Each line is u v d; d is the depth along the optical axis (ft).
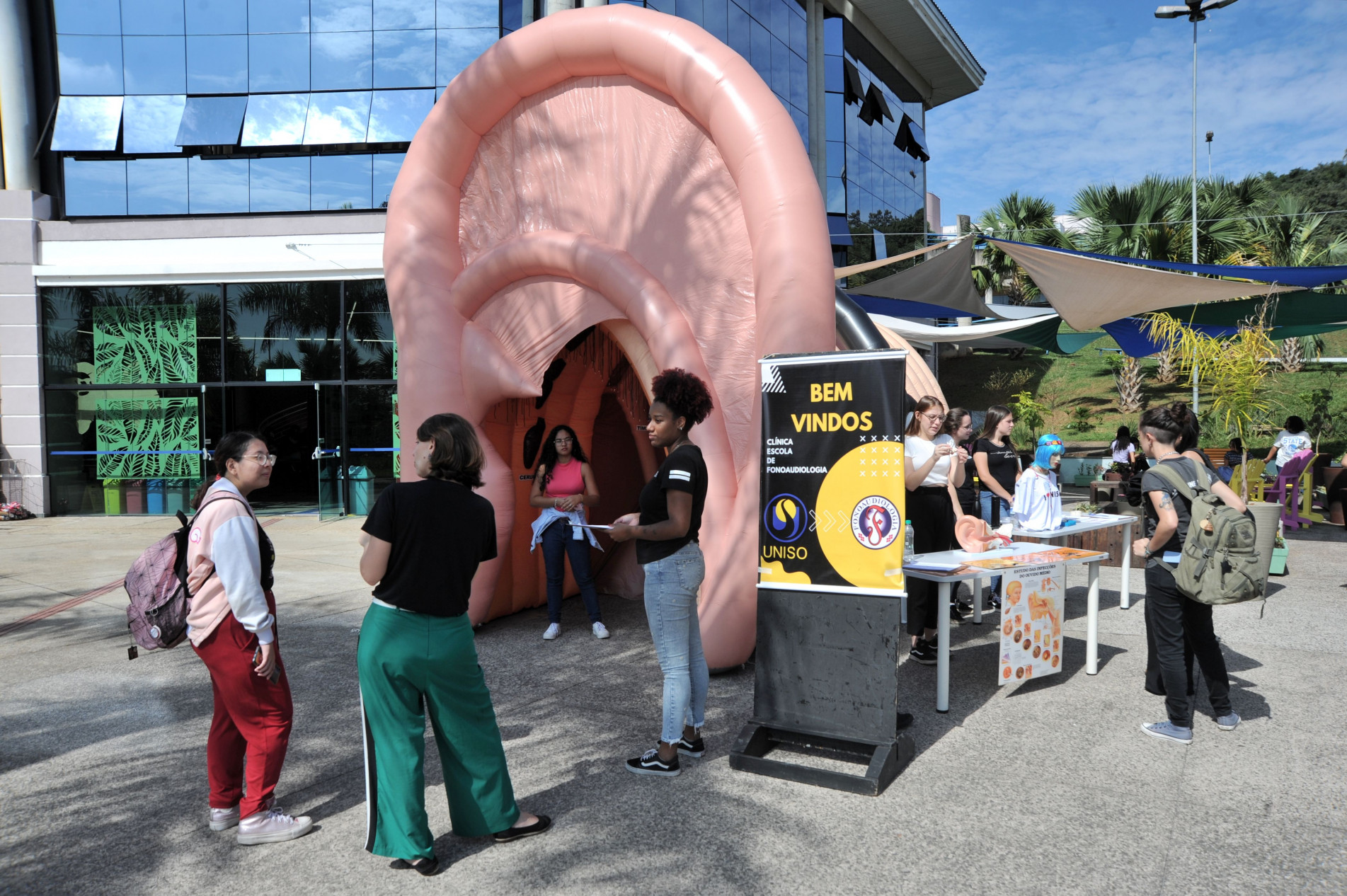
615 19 18.13
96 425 49.78
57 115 48.85
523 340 19.67
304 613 23.16
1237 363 32.35
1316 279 28.60
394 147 47.80
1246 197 89.71
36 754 13.26
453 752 9.95
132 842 10.39
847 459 12.44
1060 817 10.75
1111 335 42.65
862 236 77.10
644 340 18.42
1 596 25.68
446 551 9.58
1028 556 16.40
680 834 10.39
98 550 35.47
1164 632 13.52
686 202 17.94
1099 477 47.32
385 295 48.21
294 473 49.60
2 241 48.37
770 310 16.16
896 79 86.48
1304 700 15.17
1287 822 10.57
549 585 20.03
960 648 19.39
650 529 11.85
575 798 11.44
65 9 48.55
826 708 12.51
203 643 10.14
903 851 9.91
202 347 49.26
